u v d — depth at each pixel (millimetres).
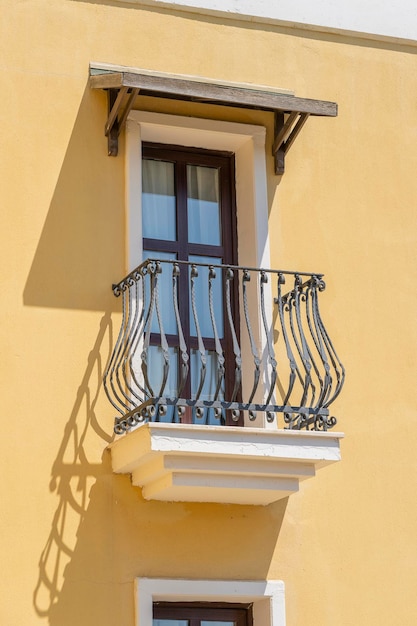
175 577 10422
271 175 11664
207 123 11453
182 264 11398
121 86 10836
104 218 11031
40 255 10781
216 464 10172
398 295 11766
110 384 10523
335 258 11664
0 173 10844
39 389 10484
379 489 11211
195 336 11297
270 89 11766
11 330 10531
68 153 11078
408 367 11617
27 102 11078
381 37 12375
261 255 11336
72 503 10328
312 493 11023
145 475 10320
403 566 11078
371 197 11945
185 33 11711
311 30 12172
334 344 11445
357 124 12094
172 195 11594
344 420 11297
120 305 10875
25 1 11289
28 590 10047
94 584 10219
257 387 11023
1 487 10195
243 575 10609
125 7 11570
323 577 10836
